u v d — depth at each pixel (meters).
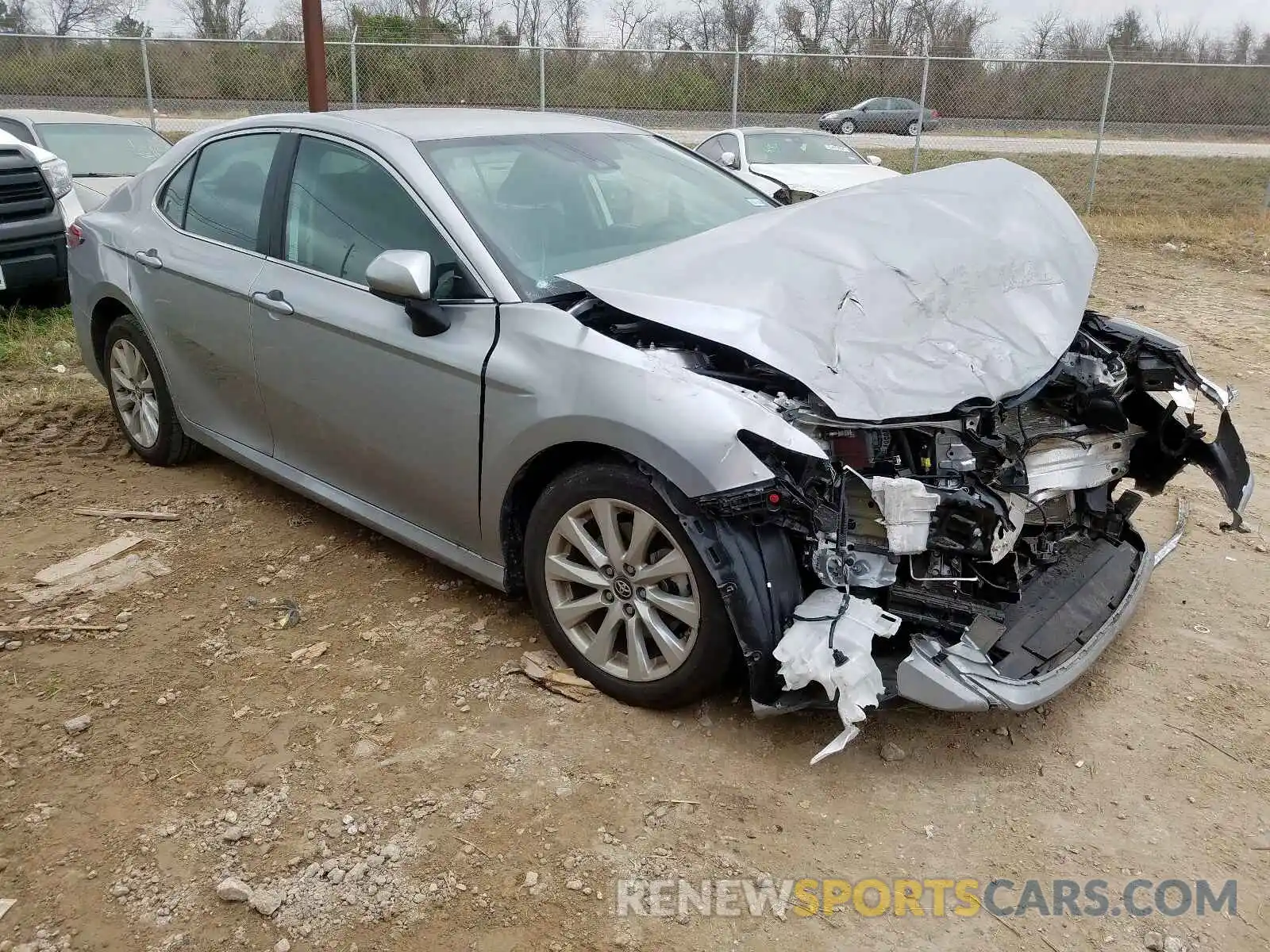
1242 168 17.92
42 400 5.88
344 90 16.69
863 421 2.56
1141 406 3.60
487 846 2.53
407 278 3.04
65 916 2.32
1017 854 2.54
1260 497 4.82
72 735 2.94
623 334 3.06
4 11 27.02
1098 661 3.40
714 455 2.59
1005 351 2.89
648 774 2.78
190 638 3.45
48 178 7.41
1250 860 2.53
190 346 4.32
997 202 3.69
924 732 2.99
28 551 4.05
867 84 18.27
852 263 3.10
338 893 2.38
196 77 16.98
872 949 2.25
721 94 17.67
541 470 3.16
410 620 3.55
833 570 2.64
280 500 4.57
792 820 2.63
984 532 2.60
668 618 2.92
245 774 2.78
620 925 2.30
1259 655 3.45
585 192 3.73
